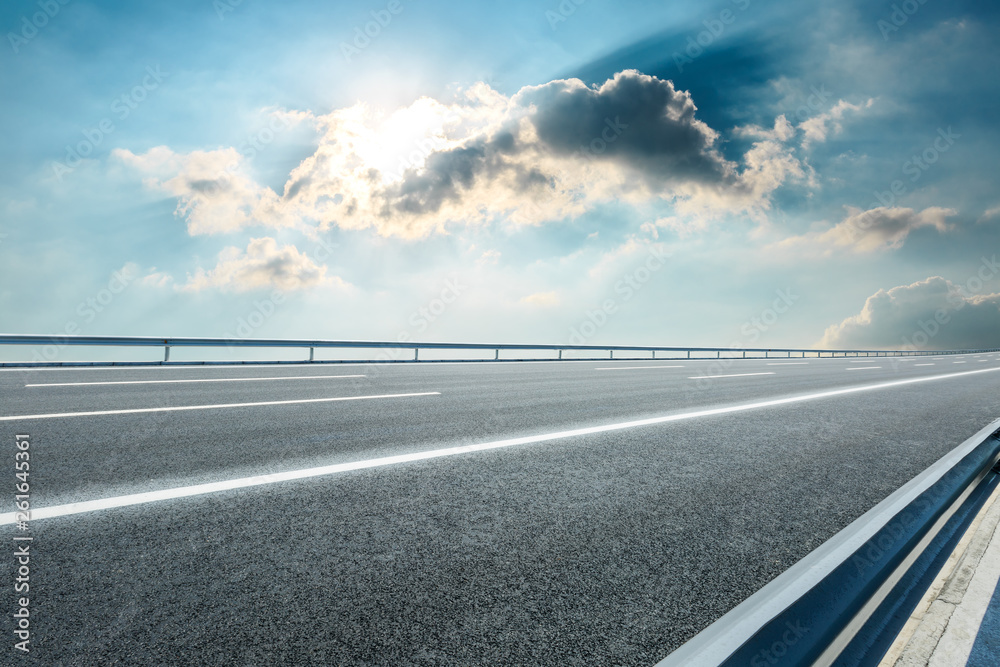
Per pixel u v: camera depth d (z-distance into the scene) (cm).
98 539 246
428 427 540
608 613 197
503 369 1407
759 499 344
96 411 575
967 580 236
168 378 924
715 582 226
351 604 196
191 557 231
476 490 339
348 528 269
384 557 238
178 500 302
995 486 396
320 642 172
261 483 337
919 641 186
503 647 173
